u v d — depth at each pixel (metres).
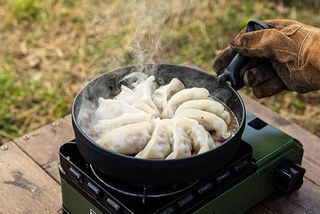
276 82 0.87
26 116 1.45
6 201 0.87
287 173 0.83
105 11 1.88
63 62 1.65
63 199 0.82
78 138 0.72
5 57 1.66
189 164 0.69
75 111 0.76
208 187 0.76
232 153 0.73
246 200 0.83
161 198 0.74
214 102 0.81
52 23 1.82
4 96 1.51
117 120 0.76
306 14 1.87
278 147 0.85
